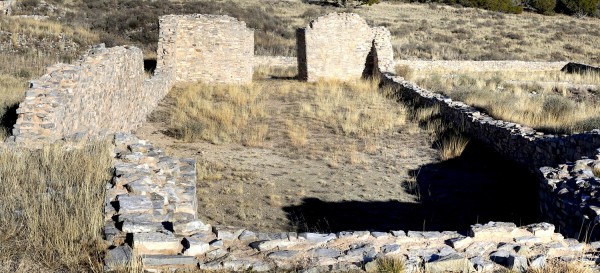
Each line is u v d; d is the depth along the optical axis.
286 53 36.97
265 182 11.85
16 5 41.25
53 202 6.73
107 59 14.30
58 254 5.57
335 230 9.30
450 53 39.94
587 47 46.66
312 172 12.87
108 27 40.78
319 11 54.97
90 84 12.59
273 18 49.31
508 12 63.94
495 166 13.55
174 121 17.53
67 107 10.95
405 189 11.89
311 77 26.88
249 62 25.50
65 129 10.80
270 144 15.33
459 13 60.22
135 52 17.22
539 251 6.20
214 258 5.67
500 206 10.84
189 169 8.94
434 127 17.09
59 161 8.58
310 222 9.66
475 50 42.28
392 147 15.29
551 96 21.05
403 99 21.53
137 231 5.84
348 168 13.29
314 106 20.39
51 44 30.92
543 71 32.53
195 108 19.00
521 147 13.19
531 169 12.70
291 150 14.77
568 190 8.58
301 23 49.25
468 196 11.45
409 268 5.66
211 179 11.77
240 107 19.86
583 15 64.81
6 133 11.46
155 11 45.12
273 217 9.79
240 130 16.64
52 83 10.86
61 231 5.90
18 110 10.10
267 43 39.44
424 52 39.94
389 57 26.88
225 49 25.17
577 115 17.47
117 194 6.97
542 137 12.80
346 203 10.80
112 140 9.90
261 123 17.69
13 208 6.58
